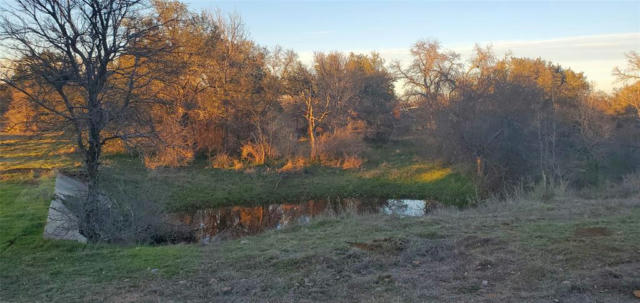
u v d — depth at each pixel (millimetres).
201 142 29969
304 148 32812
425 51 36438
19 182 18375
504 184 24609
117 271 7988
